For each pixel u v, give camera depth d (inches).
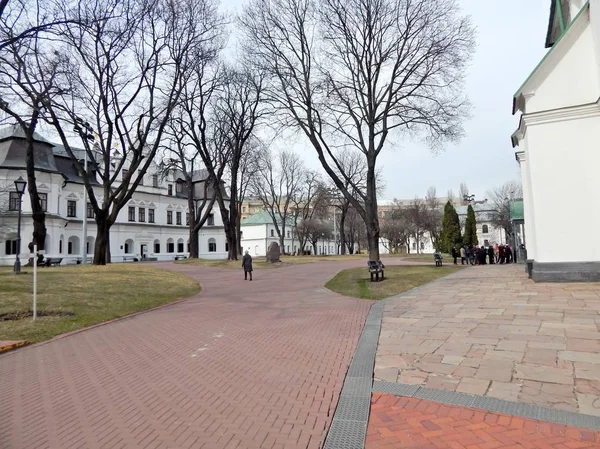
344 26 780.0
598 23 502.3
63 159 1915.6
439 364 224.1
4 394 209.5
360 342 281.3
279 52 813.9
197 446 145.3
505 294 452.1
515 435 143.8
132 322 410.6
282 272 1027.3
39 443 152.2
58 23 598.2
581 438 139.6
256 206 4335.6
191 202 1637.6
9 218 1578.5
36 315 415.2
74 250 1962.4
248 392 198.2
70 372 245.6
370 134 805.9
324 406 176.9
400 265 1135.6
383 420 161.2
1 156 1642.5
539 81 539.5
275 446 143.4
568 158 518.3
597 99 506.9
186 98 1154.7
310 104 815.1
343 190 797.2
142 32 1098.1
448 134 789.2
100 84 903.1
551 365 210.4
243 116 1349.7
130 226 2207.2
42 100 774.5
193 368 242.2
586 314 320.2
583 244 508.7
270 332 329.4
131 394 203.0
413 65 791.1
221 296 591.8
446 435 146.3
